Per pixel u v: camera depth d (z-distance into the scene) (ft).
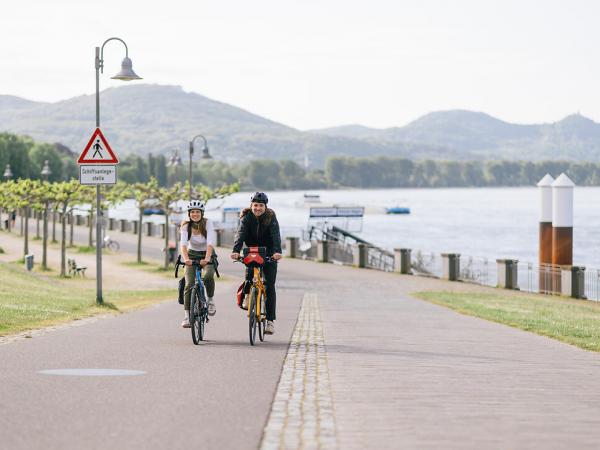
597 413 53.78
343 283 261.03
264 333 94.68
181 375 66.28
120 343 87.97
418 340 101.81
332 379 66.59
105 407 52.75
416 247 627.05
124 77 158.92
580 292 227.81
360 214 465.06
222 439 44.78
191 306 87.92
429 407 54.90
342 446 43.75
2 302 136.36
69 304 142.82
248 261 89.56
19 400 54.54
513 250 605.31
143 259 365.20
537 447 43.80
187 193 328.70
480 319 139.85
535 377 69.97
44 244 312.91
